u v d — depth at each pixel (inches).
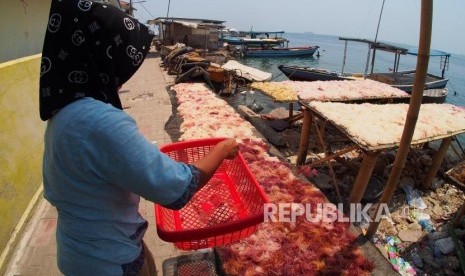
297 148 370.9
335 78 719.7
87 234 56.4
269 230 169.2
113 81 55.0
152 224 173.8
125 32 53.5
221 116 361.7
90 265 59.0
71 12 49.8
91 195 53.0
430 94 665.0
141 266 68.5
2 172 148.0
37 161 188.2
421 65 133.7
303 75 775.1
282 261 150.3
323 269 148.3
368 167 219.5
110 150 48.6
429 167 310.2
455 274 204.1
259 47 1787.6
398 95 397.4
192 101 430.3
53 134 49.6
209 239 93.2
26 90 183.5
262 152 267.3
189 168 59.9
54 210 180.4
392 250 219.9
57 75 50.3
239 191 130.3
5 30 241.8
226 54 1371.8
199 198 130.1
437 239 229.5
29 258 147.3
